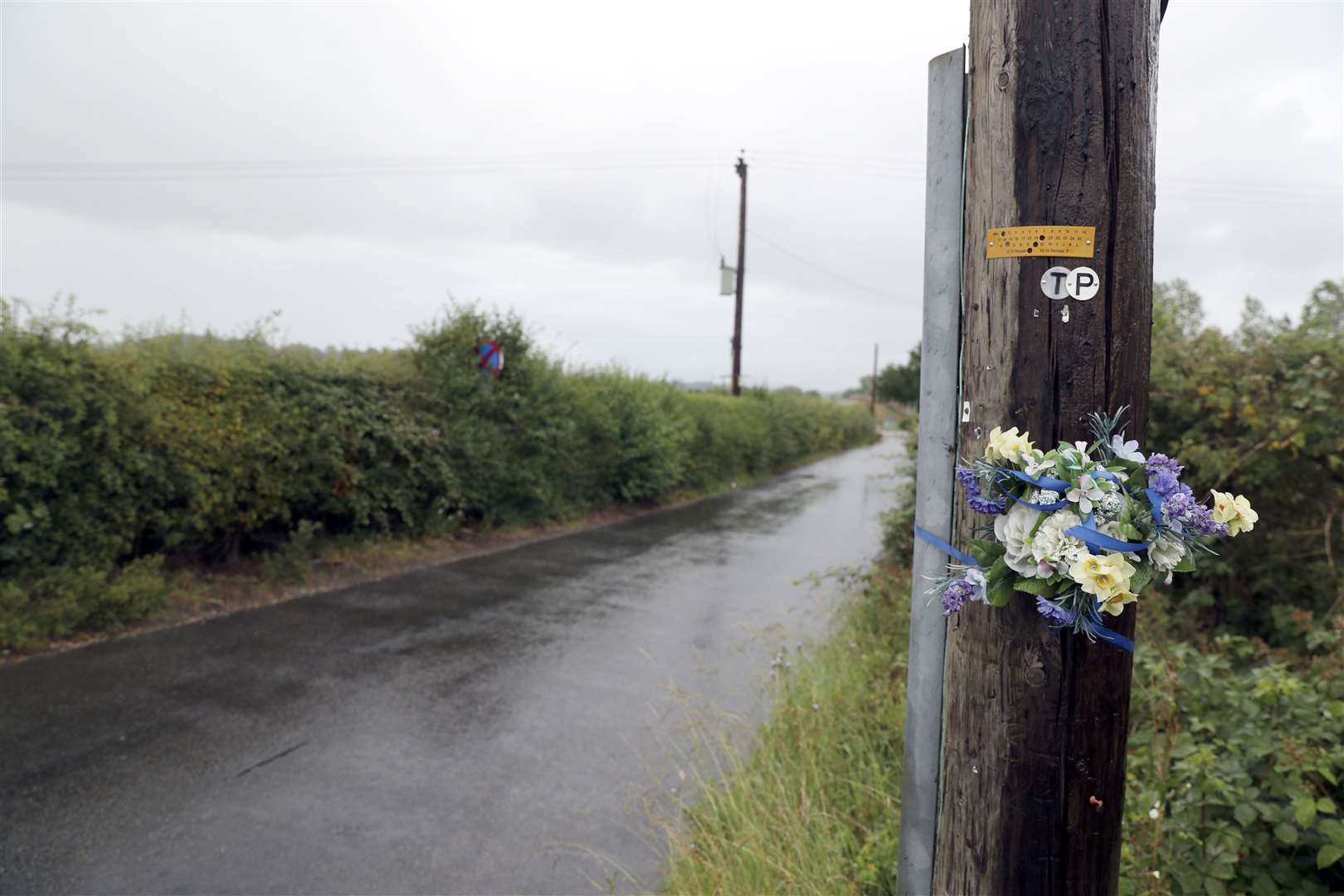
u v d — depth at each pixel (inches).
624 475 597.6
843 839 126.7
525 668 233.8
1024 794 60.5
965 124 66.9
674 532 515.2
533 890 127.0
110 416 252.5
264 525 333.1
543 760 173.6
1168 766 107.5
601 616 295.7
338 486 349.7
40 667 214.4
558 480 517.7
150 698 197.3
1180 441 216.5
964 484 59.4
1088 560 51.7
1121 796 62.2
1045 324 59.7
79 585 241.6
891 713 164.4
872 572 300.5
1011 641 60.6
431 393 411.8
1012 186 60.9
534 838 142.3
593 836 143.3
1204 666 120.8
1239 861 96.5
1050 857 60.3
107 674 212.1
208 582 301.6
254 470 309.9
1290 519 202.4
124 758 165.0
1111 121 59.4
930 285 69.2
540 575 363.6
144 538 293.1
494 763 171.5
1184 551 53.6
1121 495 53.9
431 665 232.2
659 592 340.2
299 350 349.7
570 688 218.4
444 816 149.1
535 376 490.0
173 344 297.1
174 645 239.3
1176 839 98.7
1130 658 61.4
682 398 746.2
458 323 452.8
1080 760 59.9
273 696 202.1
